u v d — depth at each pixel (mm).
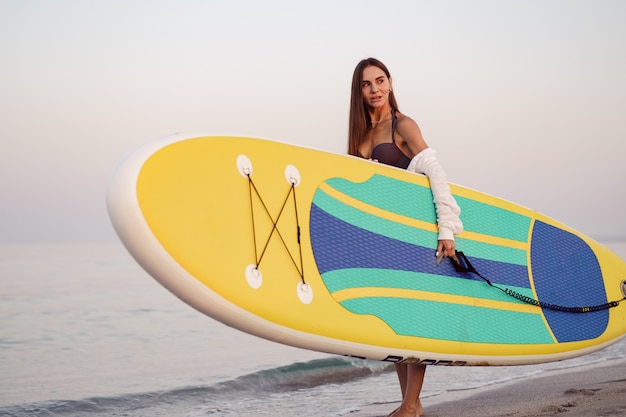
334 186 3908
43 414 5098
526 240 4723
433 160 4250
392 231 4047
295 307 3562
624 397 4762
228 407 5211
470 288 4297
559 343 4621
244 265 3428
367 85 4293
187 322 9352
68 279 14789
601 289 4980
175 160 3330
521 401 4863
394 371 6426
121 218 3119
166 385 5902
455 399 5082
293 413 4918
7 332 8523
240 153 3592
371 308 3842
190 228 3275
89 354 7270
